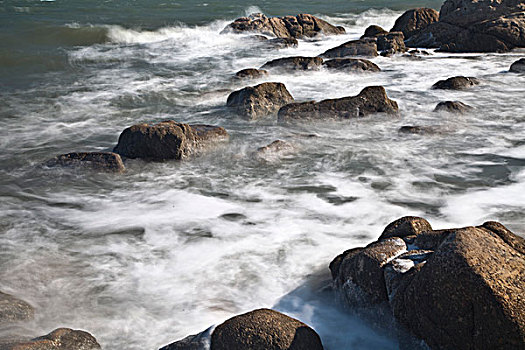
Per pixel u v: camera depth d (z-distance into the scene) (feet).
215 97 42.75
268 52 65.87
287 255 18.71
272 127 34.71
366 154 29.40
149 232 20.90
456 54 62.59
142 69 57.00
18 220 22.24
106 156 27.63
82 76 53.67
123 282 17.33
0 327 14.37
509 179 25.63
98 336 14.60
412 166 27.61
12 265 18.40
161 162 28.30
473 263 11.62
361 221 21.42
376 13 104.94
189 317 15.42
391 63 57.11
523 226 20.47
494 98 40.73
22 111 40.88
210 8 112.57
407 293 12.80
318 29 80.89
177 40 74.23
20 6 107.86
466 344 11.44
